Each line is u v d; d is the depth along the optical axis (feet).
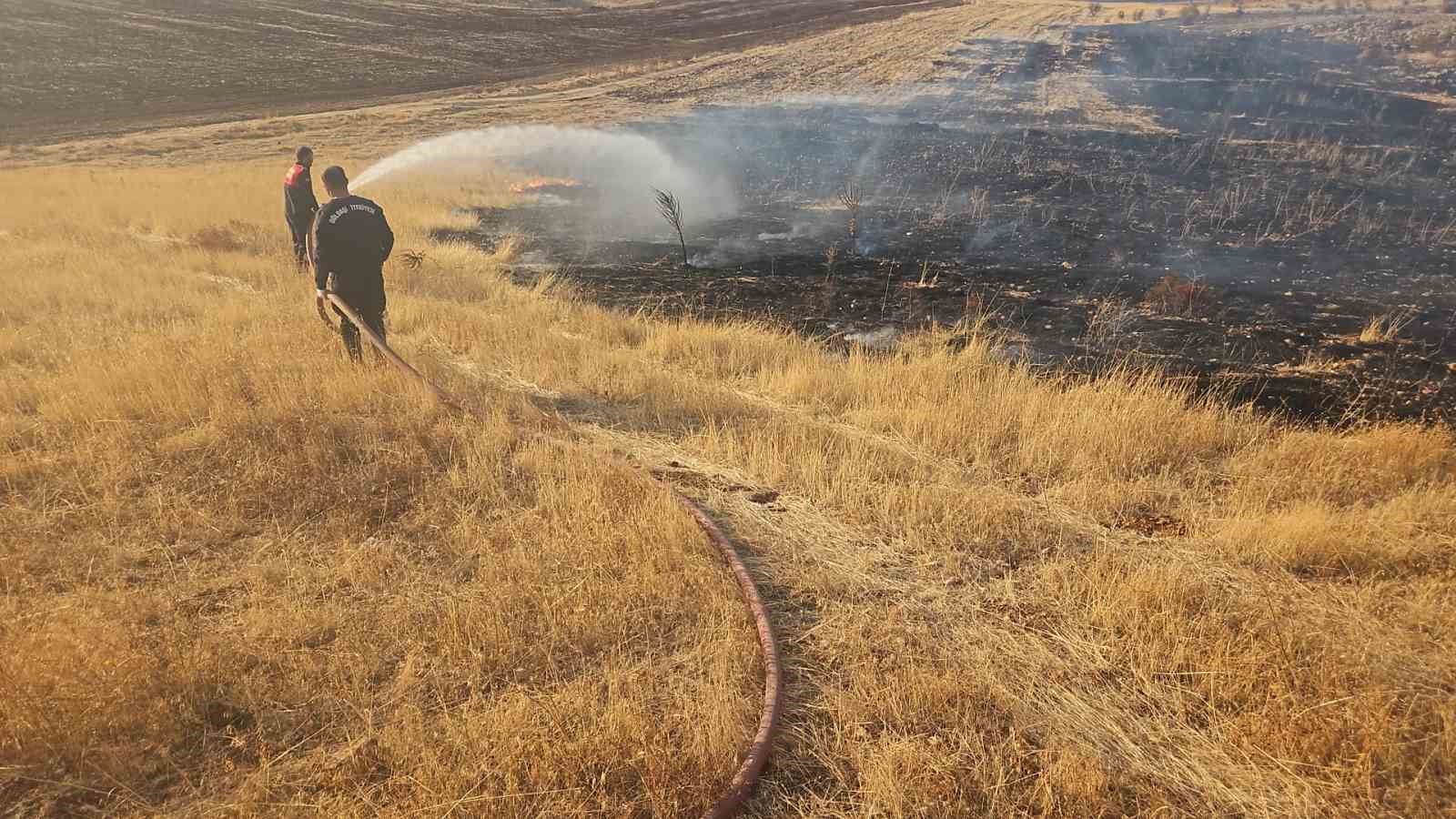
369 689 12.03
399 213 53.88
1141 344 30.76
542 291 36.96
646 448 20.92
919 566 15.58
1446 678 12.26
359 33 169.48
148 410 21.15
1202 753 11.15
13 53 136.15
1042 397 22.71
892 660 12.82
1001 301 36.42
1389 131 81.87
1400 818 10.06
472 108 108.99
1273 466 19.44
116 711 11.03
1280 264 42.75
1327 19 153.58
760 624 13.23
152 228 49.96
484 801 9.82
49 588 14.28
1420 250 45.65
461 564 14.92
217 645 12.52
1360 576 15.05
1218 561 15.65
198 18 172.96
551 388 24.99
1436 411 24.54
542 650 12.60
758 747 10.78
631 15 203.62
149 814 9.98
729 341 28.66
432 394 21.94
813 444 20.24
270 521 16.51
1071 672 12.65
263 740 11.03
